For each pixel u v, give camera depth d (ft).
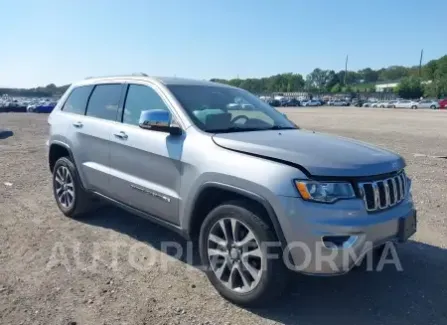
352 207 10.39
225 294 11.85
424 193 23.66
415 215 12.16
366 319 11.14
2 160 33.58
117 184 15.28
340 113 141.18
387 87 411.13
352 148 12.03
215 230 12.03
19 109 145.69
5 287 12.39
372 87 423.64
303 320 11.03
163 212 13.56
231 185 11.26
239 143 11.69
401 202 11.84
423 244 16.33
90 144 16.61
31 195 22.47
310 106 254.68
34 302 11.62
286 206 10.30
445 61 333.01
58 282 12.78
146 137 13.94
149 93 14.93
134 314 11.16
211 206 12.75
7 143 45.93
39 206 20.40
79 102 18.25
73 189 17.93
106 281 12.91
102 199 16.60
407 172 29.91
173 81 15.19
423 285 13.07
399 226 11.33
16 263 14.02
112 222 18.19
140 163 14.23
